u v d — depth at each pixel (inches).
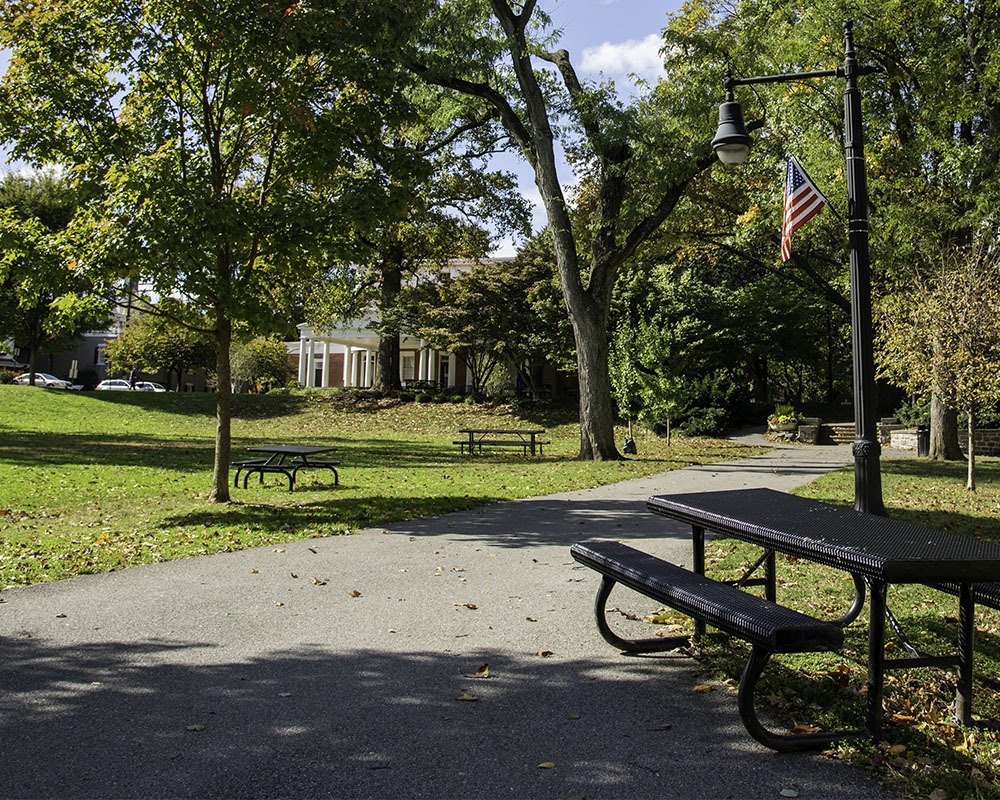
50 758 135.3
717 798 123.2
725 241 1120.8
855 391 311.4
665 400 928.9
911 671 176.2
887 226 658.2
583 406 799.1
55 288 386.6
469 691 167.0
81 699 161.6
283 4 383.2
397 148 424.8
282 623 216.5
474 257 1401.3
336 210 402.3
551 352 1330.0
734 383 1267.2
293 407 1494.8
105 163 400.8
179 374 2204.7
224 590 252.2
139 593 247.6
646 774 130.8
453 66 673.0
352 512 414.9
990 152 675.4
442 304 1424.7
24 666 181.2
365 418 1398.9
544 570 282.5
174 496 490.0
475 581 265.7
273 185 439.8
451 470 684.1
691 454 887.1
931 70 661.3
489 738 144.0
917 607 228.1
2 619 218.4
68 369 2829.7
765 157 822.5
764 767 133.6
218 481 456.1
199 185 377.1
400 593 249.4
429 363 2020.2
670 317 1242.0
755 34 707.4
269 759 135.1
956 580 138.9
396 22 408.5
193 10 379.6
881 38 687.1
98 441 925.2
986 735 144.9
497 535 354.3
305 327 1897.1
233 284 410.9
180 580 265.3
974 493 518.3
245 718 152.3
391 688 168.6
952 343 527.2
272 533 354.9
